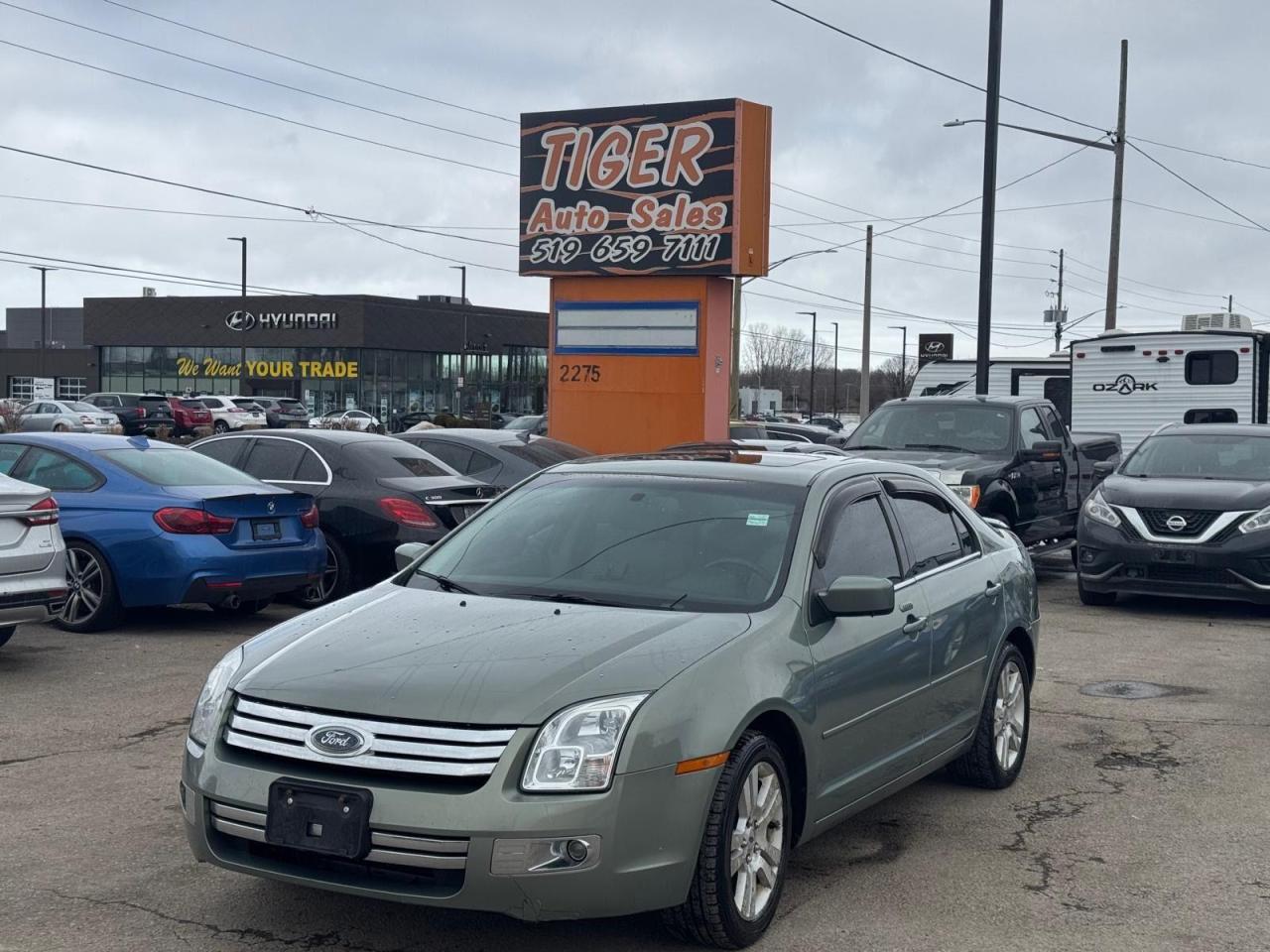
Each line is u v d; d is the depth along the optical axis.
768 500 5.68
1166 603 13.72
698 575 5.33
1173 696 9.10
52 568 9.02
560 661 4.53
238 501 10.41
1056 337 64.69
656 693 4.41
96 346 89.19
